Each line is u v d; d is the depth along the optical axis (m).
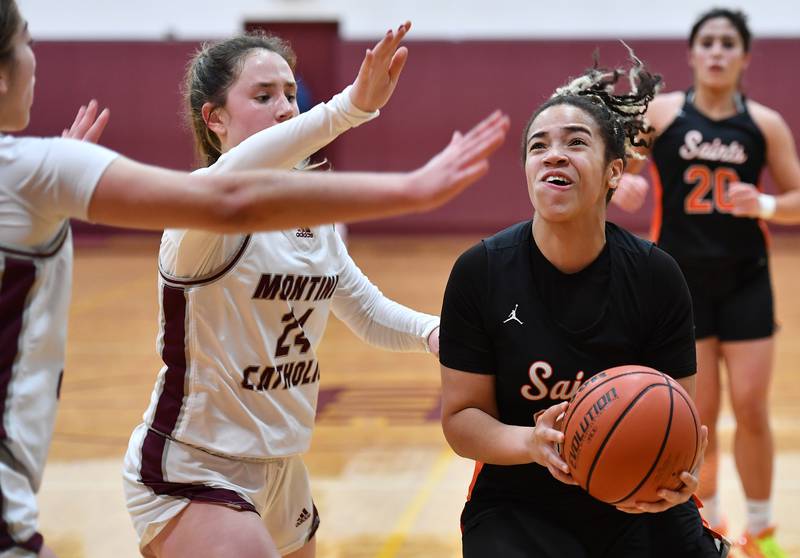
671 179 5.98
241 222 2.30
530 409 3.33
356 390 9.01
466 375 3.34
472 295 3.31
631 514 3.36
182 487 3.23
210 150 3.67
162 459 3.26
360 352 10.83
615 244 3.33
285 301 3.34
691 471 2.96
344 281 3.78
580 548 3.29
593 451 2.88
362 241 19.11
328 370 9.89
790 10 19.34
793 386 8.99
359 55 19.52
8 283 2.43
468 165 2.25
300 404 3.45
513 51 18.86
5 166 2.40
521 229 3.38
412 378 9.49
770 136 5.97
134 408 8.36
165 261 3.29
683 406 2.93
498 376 3.34
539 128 3.20
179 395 3.29
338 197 2.27
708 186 5.89
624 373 2.98
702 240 5.83
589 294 3.27
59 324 2.55
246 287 3.26
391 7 20.22
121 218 2.36
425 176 2.25
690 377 3.39
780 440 7.35
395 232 19.56
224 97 3.49
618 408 2.88
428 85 19.06
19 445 2.45
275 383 3.35
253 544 3.09
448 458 6.92
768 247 5.85
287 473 3.48
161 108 18.94
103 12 20.27
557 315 3.27
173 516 3.19
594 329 3.26
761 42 18.25
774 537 5.50
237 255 3.24
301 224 2.31
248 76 3.47
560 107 3.22
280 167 2.92
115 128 19.05
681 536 3.33
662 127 6.02
